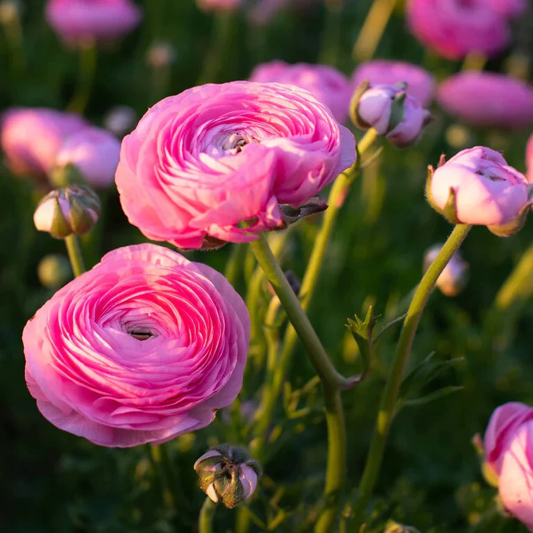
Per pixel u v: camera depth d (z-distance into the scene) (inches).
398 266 42.1
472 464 37.4
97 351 24.6
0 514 37.6
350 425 37.7
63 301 25.1
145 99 62.2
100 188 34.4
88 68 55.7
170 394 24.3
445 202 24.3
